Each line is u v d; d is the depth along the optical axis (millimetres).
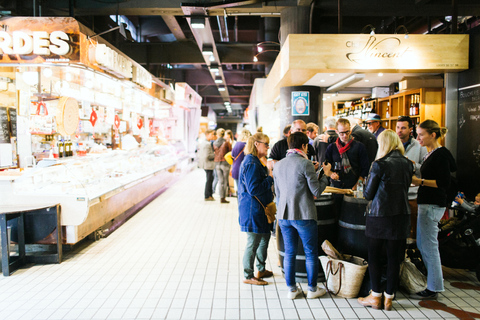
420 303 2902
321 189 2834
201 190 9141
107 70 5230
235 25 10477
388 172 2656
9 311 2770
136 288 3209
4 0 6527
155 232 5121
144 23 11414
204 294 3086
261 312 2764
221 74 13266
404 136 3631
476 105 4637
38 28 4309
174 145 13289
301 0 6352
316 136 5039
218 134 7395
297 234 3000
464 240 3457
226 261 3924
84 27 4496
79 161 4883
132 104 8578
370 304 2812
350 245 3162
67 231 3980
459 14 6883
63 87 5723
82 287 3229
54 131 5855
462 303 2896
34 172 4109
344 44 5023
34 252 4199
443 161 2852
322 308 2824
